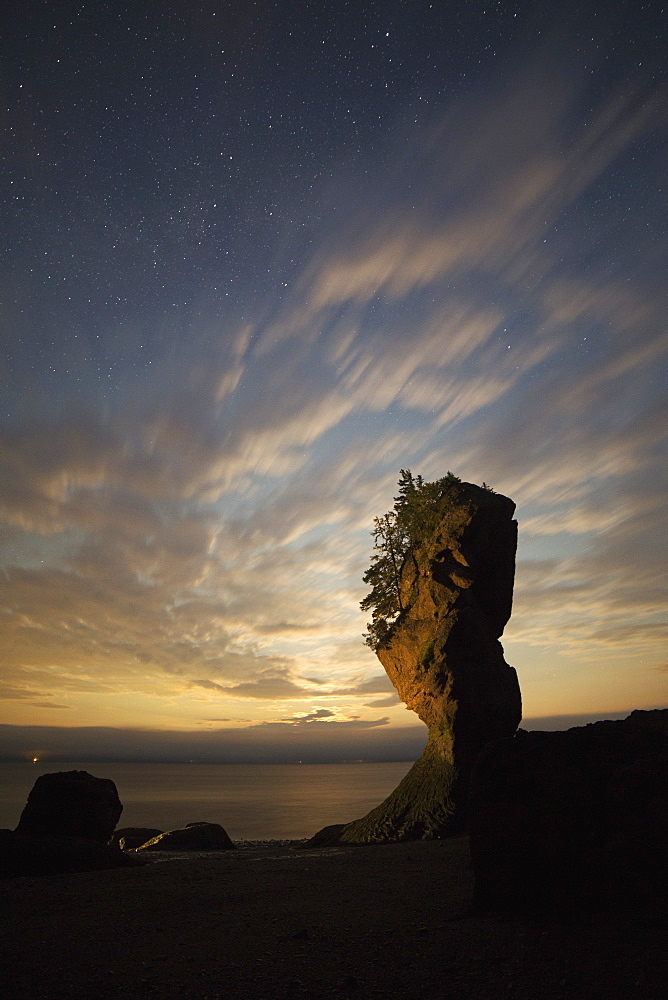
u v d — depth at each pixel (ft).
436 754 91.30
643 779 29.91
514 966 23.82
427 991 22.21
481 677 89.97
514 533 102.89
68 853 55.52
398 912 33.71
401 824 84.28
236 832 194.18
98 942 29.37
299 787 526.98
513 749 33.22
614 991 20.89
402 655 100.17
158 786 572.10
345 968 24.95
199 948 28.14
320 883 44.32
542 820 31.48
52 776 70.54
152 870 54.54
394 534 108.78
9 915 35.37
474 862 32.73
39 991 22.89
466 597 95.71
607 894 29.27
